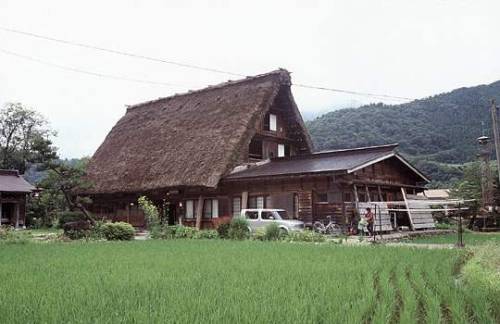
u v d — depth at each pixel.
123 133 37.34
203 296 6.15
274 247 14.46
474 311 5.55
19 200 36.47
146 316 5.00
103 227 20.75
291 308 5.41
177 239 20.08
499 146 21.53
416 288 7.25
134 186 29.83
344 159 24.03
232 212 26.83
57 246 15.55
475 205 28.05
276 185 24.94
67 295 6.22
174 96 37.47
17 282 7.37
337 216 22.34
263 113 29.67
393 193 26.12
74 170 26.48
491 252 10.05
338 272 8.55
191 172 27.30
